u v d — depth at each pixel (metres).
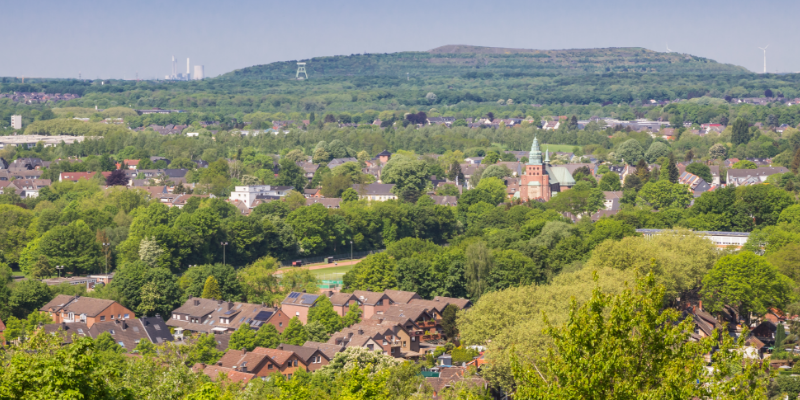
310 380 144.75
